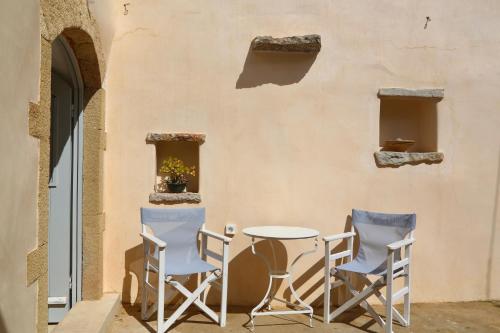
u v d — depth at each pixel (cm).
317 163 417
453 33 429
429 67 426
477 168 428
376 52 423
